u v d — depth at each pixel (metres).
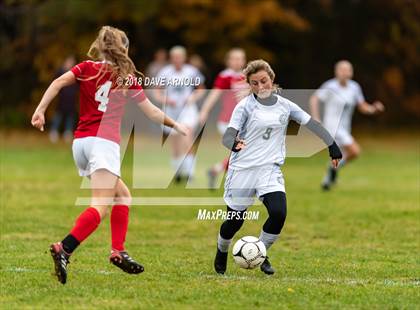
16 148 73.69
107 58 21.69
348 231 32.75
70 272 23.52
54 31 93.88
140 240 30.22
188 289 21.25
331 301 20.08
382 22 102.06
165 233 31.86
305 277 23.44
